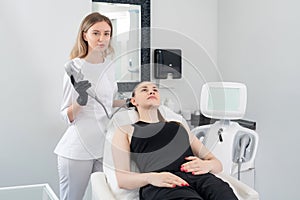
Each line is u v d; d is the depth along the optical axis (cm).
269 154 265
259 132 274
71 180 209
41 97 259
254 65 276
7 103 252
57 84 262
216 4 313
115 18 275
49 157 263
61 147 210
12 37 250
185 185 146
